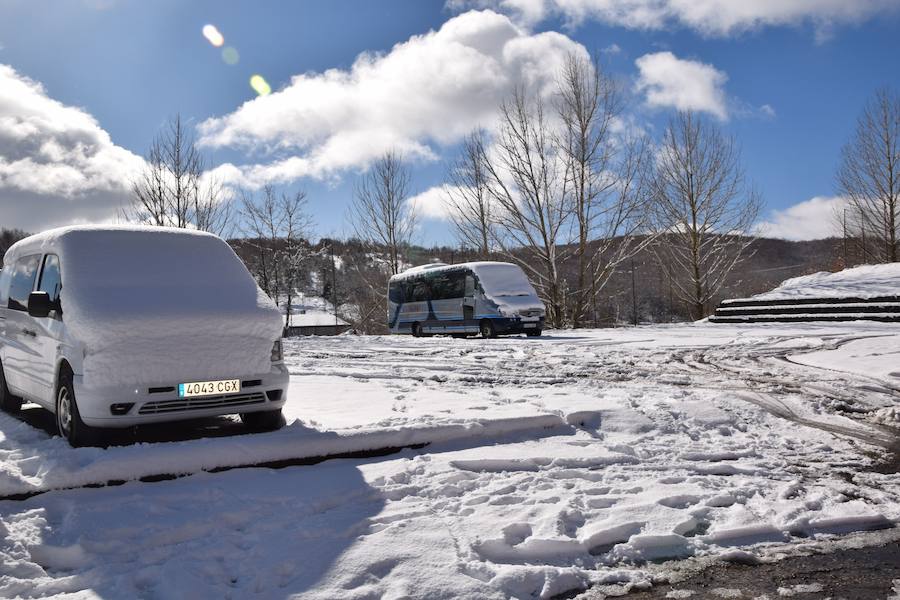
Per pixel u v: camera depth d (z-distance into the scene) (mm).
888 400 8070
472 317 21234
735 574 3502
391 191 38500
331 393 8305
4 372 7156
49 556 3525
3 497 4145
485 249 33438
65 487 4316
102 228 6281
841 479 5133
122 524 3828
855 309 21562
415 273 24750
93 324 5105
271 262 38531
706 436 6492
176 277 5969
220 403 5484
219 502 4254
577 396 7891
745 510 4383
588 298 30578
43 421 6805
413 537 3748
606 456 5555
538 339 18797
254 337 5684
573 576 3422
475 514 4211
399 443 5617
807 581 3387
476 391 8555
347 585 3234
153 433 6051
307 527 3871
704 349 14539
